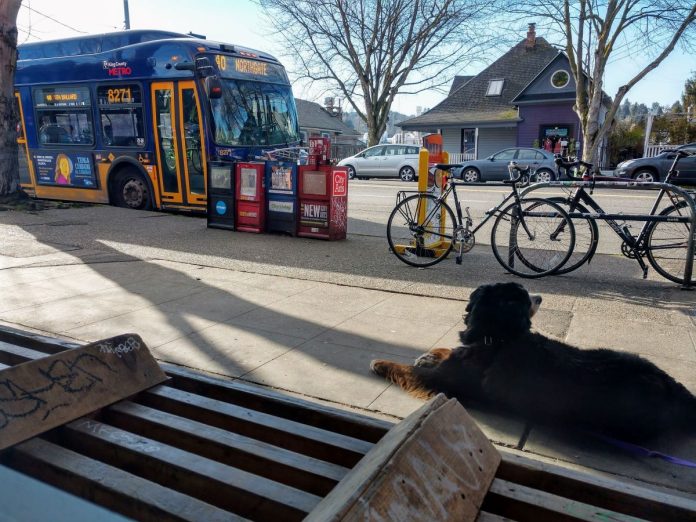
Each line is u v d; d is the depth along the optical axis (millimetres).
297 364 3984
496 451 2027
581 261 6309
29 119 13125
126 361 2539
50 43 12977
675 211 5965
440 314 5117
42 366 2250
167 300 5492
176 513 1669
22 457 2004
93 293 5703
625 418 2916
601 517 1675
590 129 24547
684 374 3785
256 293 5773
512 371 3156
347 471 1898
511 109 34125
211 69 10375
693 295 5691
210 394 2613
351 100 33406
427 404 1959
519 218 6434
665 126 31656
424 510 1569
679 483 2648
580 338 4480
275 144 11844
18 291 5734
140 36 11914
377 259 7441
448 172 7770
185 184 11094
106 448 2094
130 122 11602
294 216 8961
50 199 13375
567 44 25031
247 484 1813
